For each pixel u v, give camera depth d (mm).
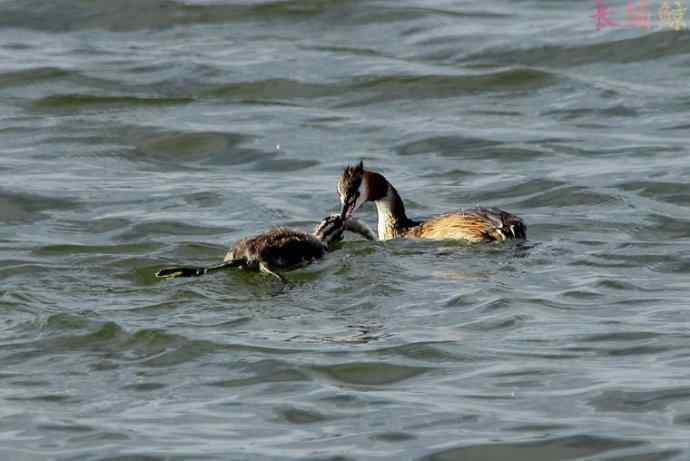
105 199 29281
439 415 17141
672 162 31406
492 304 21203
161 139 34469
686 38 40562
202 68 40094
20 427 17062
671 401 17312
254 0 45688
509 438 16438
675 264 23625
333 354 19234
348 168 26438
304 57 41000
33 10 45250
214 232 26875
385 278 22703
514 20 43688
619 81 38312
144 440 16625
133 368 18984
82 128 35344
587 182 30047
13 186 30078
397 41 42406
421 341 19625
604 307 21109
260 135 34750
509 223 25344
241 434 16766
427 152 33406
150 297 21797
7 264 23938
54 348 19688
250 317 20812
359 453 16156
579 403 17375
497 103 37125
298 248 23562
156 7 45281
